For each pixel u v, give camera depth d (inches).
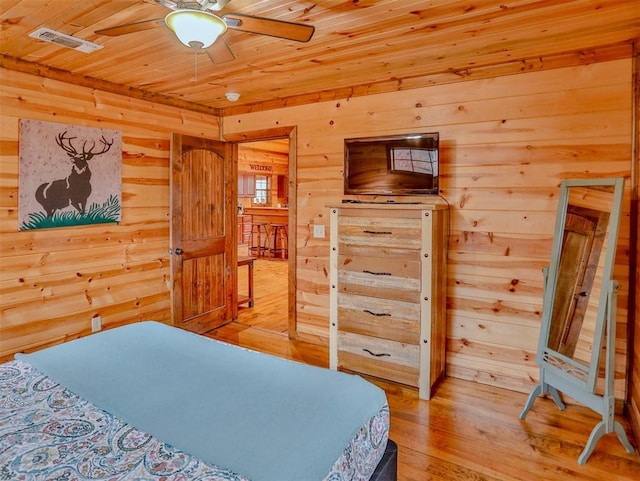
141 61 115.3
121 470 43.2
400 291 114.5
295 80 133.6
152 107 150.2
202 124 169.3
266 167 423.5
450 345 128.0
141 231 148.9
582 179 101.2
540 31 93.5
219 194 172.9
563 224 102.2
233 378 65.9
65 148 125.3
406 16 85.7
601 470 83.0
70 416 54.0
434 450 89.7
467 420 102.0
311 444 48.7
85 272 132.7
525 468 83.7
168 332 87.9
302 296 158.6
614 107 102.8
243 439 49.1
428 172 120.6
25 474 42.4
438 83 125.8
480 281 122.0
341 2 79.3
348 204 120.9
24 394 59.9
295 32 73.3
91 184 132.3
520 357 117.3
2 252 113.7
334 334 126.6
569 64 107.3
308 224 155.3
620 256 102.3
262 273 296.8
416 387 115.3
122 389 61.6
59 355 74.1
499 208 118.3
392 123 134.4
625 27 91.3
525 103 113.4
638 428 90.2
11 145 114.1
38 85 118.9
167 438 49.1
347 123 143.6
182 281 155.6
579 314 95.7
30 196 118.1
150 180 151.1
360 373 123.0
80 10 83.6
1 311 114.2
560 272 101.4
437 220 112.6
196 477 42.2
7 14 85.7
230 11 82.7
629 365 101.5
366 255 119.3
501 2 79.4
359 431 55.2
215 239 171.5
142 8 82.7
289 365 72.0
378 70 122.6
